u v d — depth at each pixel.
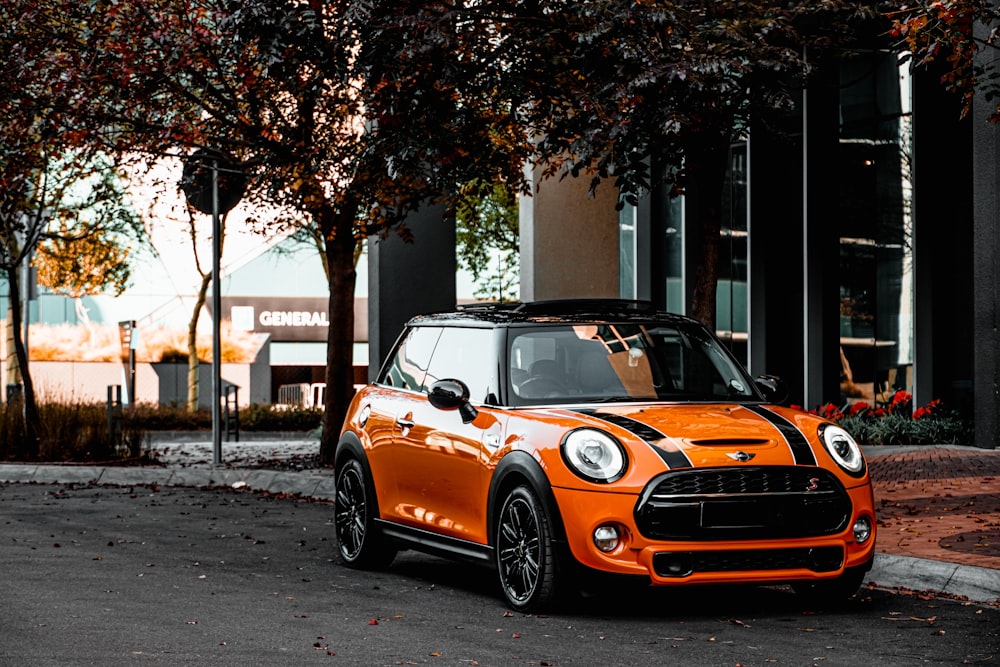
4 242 22.61
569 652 7.26
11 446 21.05
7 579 9.86
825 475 8.22
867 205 26.03
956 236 24.34
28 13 17.70
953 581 9.14
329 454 19.45
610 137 12.43
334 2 15.40
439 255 22.72
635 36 12.48
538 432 8.45
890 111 25.62
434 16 13.45
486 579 10.13
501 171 15.97
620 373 9.23
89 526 13.38
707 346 9.73
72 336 47.91
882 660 7.04
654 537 7.93
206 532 12.98
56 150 19.59
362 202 17.89
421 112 14.36
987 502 12.92
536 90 13.58
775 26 13.10
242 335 47.97
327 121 18.03
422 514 9.69
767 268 26.39
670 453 8.02
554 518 8.14
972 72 11.57
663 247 25.31
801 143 26.12
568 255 24.75
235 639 7.61
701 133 13.11
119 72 17.84
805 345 26.27
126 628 7.93
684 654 7.20
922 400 24.42
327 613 8.52
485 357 9.35
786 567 8.16
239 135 18.30
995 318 18.89
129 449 20.89
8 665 6.87
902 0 12.38
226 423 27.00
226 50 17.98
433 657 7.13
